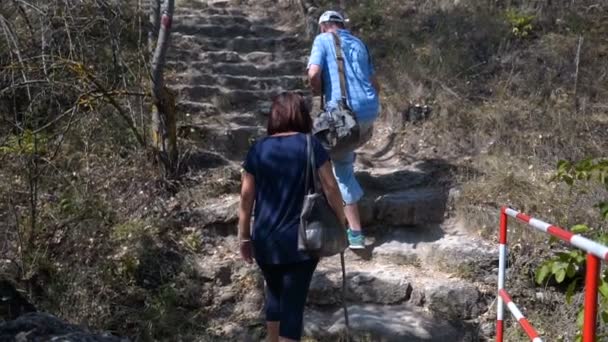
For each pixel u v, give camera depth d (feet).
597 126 23.00
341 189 18.78
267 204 13.84
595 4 28.50
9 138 20.76
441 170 21.75
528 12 27.84
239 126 23.73
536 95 24.14
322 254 13.66
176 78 25.71
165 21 20.29
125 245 18.75
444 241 19.54
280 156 13.87
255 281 18.65
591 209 19.74
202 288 18.51
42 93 20.18
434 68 25.35
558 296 18.21
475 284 18.40
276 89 25.93
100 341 13.88
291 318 13.65
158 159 20.74
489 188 20.58
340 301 18.16
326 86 19.11
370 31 28.12
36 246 18.58
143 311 17.92
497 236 19.54
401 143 23.31
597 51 25.91
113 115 21.93
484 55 25.98
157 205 20.07
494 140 22.67
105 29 23.18
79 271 18.26
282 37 29.76
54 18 21.01
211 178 21.21
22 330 13.89
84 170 20.62
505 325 17.72
